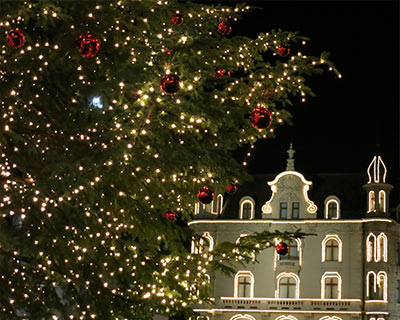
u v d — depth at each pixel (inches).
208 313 2281.0
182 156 634.2
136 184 637.3
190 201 780.0
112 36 579.2
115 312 684.1
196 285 756.6
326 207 2325.3
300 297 2263.8
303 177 2354.8
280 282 2288.4
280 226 2317.9
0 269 599.2
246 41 751.7
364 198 2337.6
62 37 555.8
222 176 710.5
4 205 620.4
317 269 2272.4
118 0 599.2
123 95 587.2
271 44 786.2
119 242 674.2
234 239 2331.4
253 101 757.9
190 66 606.5
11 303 610.9
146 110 608.4
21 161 630.5
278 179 2369.6
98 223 641.6
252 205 2374.5
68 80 593.3
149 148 647.8
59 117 631.8
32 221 617.0
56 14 545.0
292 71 742.5
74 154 616.1
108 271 673.6
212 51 687.1
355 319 2204.7
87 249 653.9
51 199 597.3
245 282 2304.4
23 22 631.2
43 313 605.6
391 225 2276.1
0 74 617.6
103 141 602.5
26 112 647.1
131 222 707.4
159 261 714.2
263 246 752.3
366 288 2223.2
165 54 620.4
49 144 655.1
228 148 738.2
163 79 505.7
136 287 722.2
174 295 723.4
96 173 596.1
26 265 636.7
